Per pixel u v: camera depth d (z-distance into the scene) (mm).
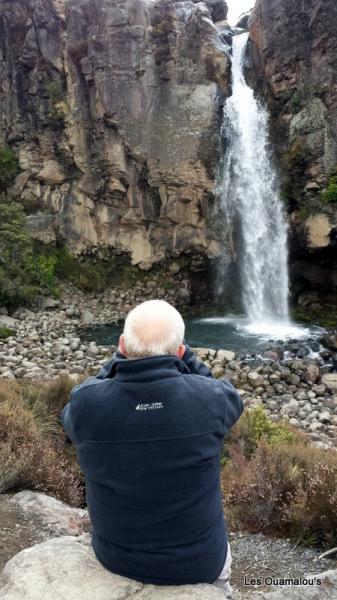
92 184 23797
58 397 8477
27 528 4262
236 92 22734
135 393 1860
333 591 2975
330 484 4457
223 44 22984
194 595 1910
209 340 16750
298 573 3867
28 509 4586
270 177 21344
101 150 23312
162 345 1945
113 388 1897
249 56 22922
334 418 10273
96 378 2068
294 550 4219
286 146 20953
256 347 15594
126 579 2006
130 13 22328
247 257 22219
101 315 20812
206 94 21859
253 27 22625
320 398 11625
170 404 1853
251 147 22000
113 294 23109
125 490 1867
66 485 5395
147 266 23312
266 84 21938
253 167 21859
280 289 21359
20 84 25109
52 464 5473
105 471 1885
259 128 22047
